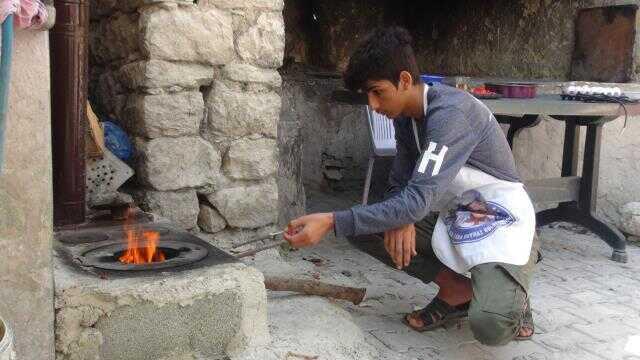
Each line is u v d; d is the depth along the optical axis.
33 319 1.91
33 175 1.84
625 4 4.86
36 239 1.88
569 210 4.46
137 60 3.17
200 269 2.20
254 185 3.46
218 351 2.21
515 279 2.30
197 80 3.18
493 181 2.46
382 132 4.90
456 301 2.71
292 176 4.28
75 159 2.67
